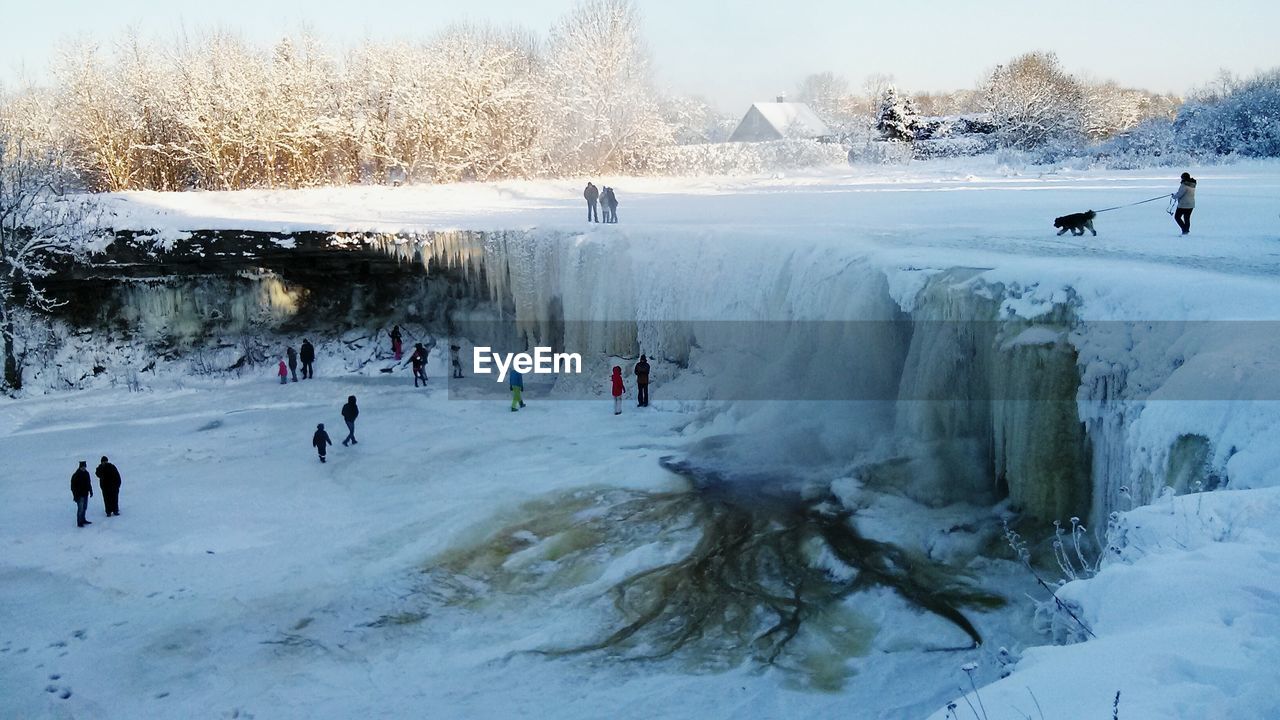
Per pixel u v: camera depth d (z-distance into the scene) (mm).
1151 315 10992
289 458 18062
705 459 16406
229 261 26156
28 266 25031
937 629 10344
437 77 41500
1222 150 46781
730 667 9938
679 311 21172
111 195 30250
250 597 11977
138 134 40125
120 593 12180
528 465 16844
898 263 15273
